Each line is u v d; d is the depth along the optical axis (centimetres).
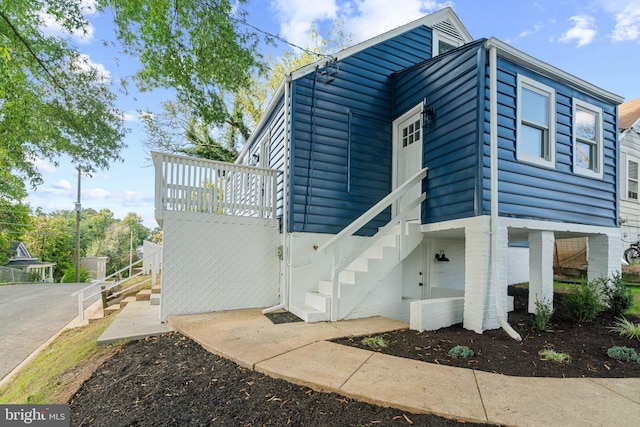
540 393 258
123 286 1003
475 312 442
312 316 486
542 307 454
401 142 678
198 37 667
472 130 469
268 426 225
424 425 221
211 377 305
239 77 762
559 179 534
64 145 943
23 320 781
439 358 336
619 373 302
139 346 410
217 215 577
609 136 621
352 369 303
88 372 342
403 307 590
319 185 606
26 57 741
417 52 755
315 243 595
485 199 449
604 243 604
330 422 227
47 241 3341
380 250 560
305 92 605
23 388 358
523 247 899
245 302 591
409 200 631
